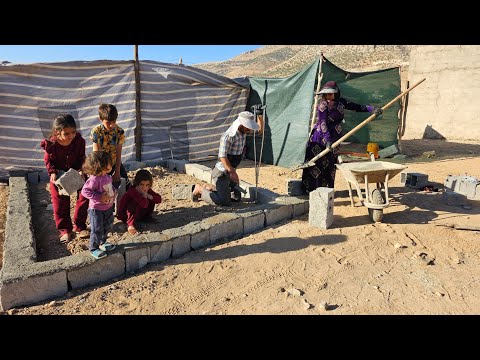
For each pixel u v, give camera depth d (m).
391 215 6.06
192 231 4.83
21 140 8.26
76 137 4.99
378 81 11.11
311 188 6.79
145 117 9.71
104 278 4.14
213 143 10.98
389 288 3.98
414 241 5.07
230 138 5.90
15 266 3.86
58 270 3.81
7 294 3.57
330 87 6.17
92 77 8.81
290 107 9.82
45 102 8.40
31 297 3.70
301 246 4.91
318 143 6.56
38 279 3.70
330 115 6.38
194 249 4.86
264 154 10.65
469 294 3.88
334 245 4.94
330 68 9.69
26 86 8.15
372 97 11.22
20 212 5.43
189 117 10.36
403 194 7.24
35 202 6.81
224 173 6.23
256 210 5.63
